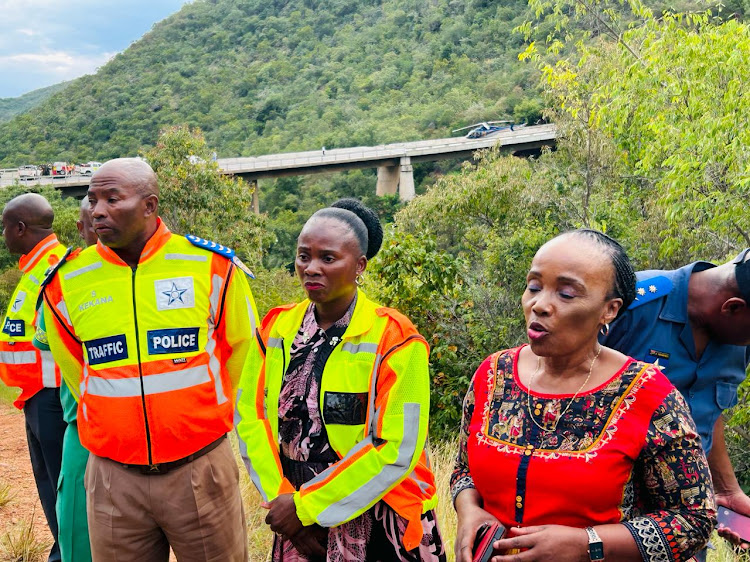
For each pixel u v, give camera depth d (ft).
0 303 78.54
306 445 8.31
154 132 352.49
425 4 422.82
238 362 10.98
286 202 225.97
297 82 387.75
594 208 48.83
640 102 38.81
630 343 8.24
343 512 7.82
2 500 17.07
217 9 501.15
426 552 8.35
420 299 30.50
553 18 45.34
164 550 10.69
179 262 10.38
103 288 10.18
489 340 33.88
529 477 6.13
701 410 8.37
